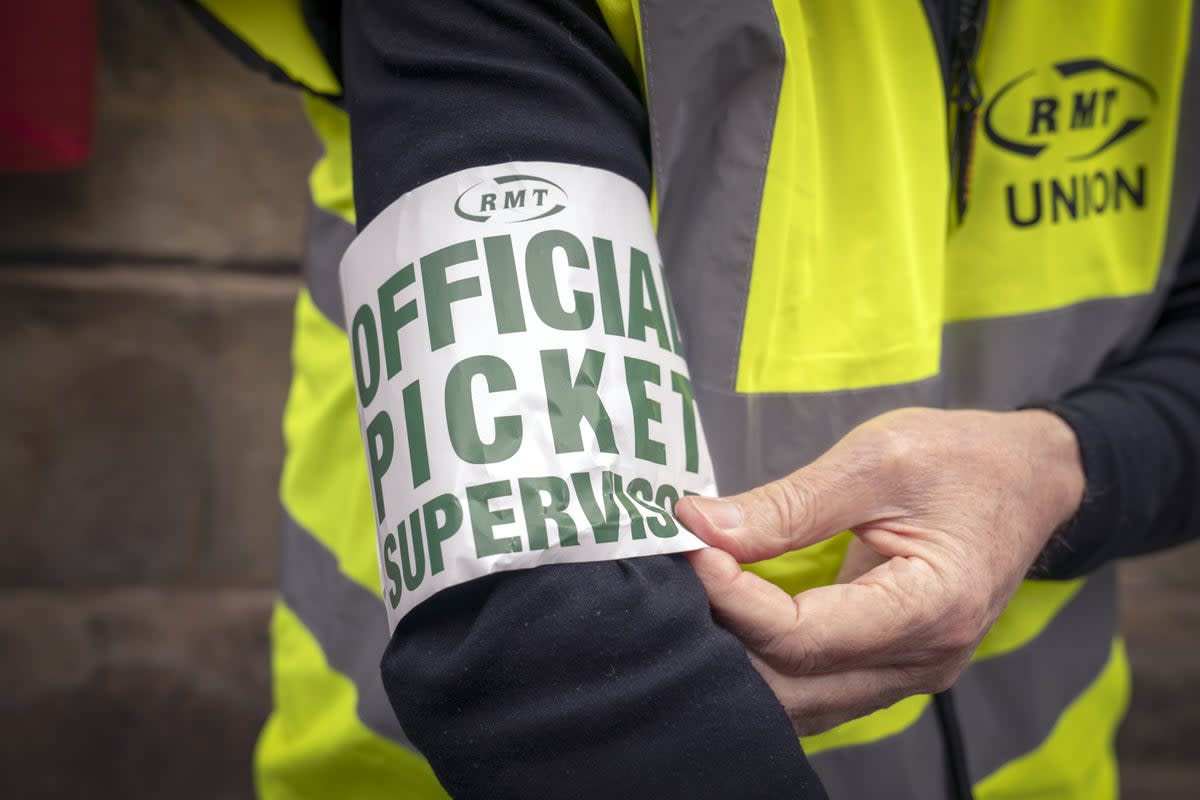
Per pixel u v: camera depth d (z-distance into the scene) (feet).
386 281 1.67
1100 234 2.47
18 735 6.03
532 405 1.57
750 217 1.95
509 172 1.64
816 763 2.23
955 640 1.89
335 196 2.45
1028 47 2.34
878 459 1.92
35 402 5.85
